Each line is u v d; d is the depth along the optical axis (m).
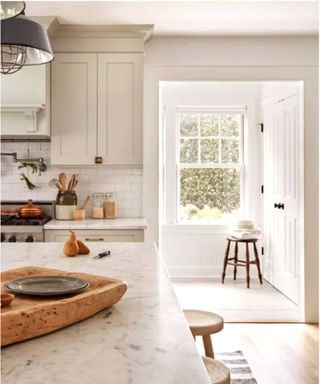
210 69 4.16
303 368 3.06
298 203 4.33
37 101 3.70
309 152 4.13
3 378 0.74
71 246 2.04
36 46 1.85
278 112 5.02
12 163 4.17
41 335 0.96
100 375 0.75
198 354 0.85
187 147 6.04
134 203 4.23
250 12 3.56
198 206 6.05
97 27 3.80
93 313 1.10
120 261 1.92
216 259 5.89
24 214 3.83
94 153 3.87
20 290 1.17
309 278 4.12
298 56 4.14
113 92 3.87
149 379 0.73
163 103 5.90
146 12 3.53
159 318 1.10
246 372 2.98
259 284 5.47
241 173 6.03
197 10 3.50
